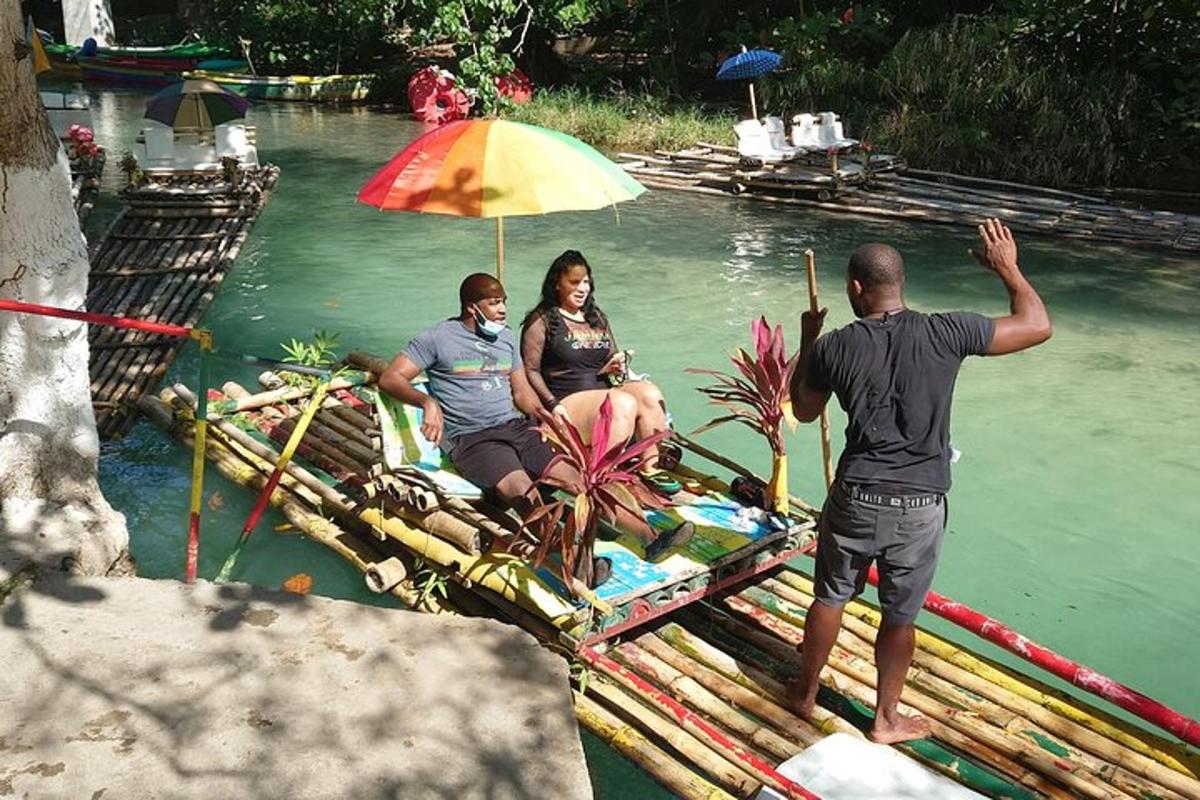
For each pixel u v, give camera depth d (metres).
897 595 3.85
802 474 6.71
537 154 4.89
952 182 16.08
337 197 14.85
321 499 5.76
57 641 4.18
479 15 21.58
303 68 27.25
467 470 4.95
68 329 5.09
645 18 24.11
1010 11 18.11
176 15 33.50
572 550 4.32
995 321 3.71
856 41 20.55
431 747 3.73
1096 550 5.89
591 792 3.61
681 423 7.41
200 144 13.20
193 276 9.77
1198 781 3.90
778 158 14.98
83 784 3.47
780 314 9.87
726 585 4.82
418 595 5.02
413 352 4.89
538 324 5.19
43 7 34.16
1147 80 17.02
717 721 4.21
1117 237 13.05
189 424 6.85
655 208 14.54
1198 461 7.01
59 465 5.12
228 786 3.50
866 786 3.73
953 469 6.86
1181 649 5.04
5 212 4.88
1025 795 3.85
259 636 4.29
